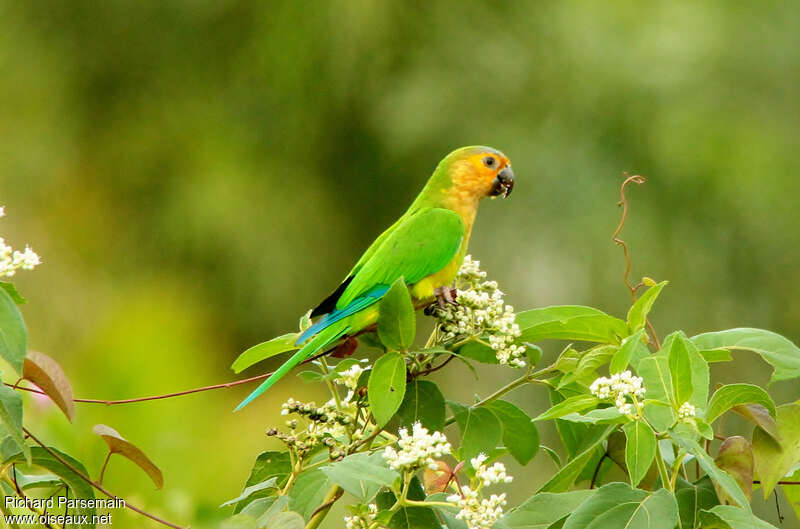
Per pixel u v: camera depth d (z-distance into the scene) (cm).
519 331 406
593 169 1452
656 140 1439
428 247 547
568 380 397
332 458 376
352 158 1598
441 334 432
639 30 1509
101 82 1709
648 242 1401
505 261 1431
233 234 1527
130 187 1638
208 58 1670
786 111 1456
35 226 1580
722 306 1384
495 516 323
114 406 329
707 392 349
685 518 381
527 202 1454
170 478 333
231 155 1611
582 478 445
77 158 1659
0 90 1662
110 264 1548
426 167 1535
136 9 1675
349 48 1563
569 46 1516
